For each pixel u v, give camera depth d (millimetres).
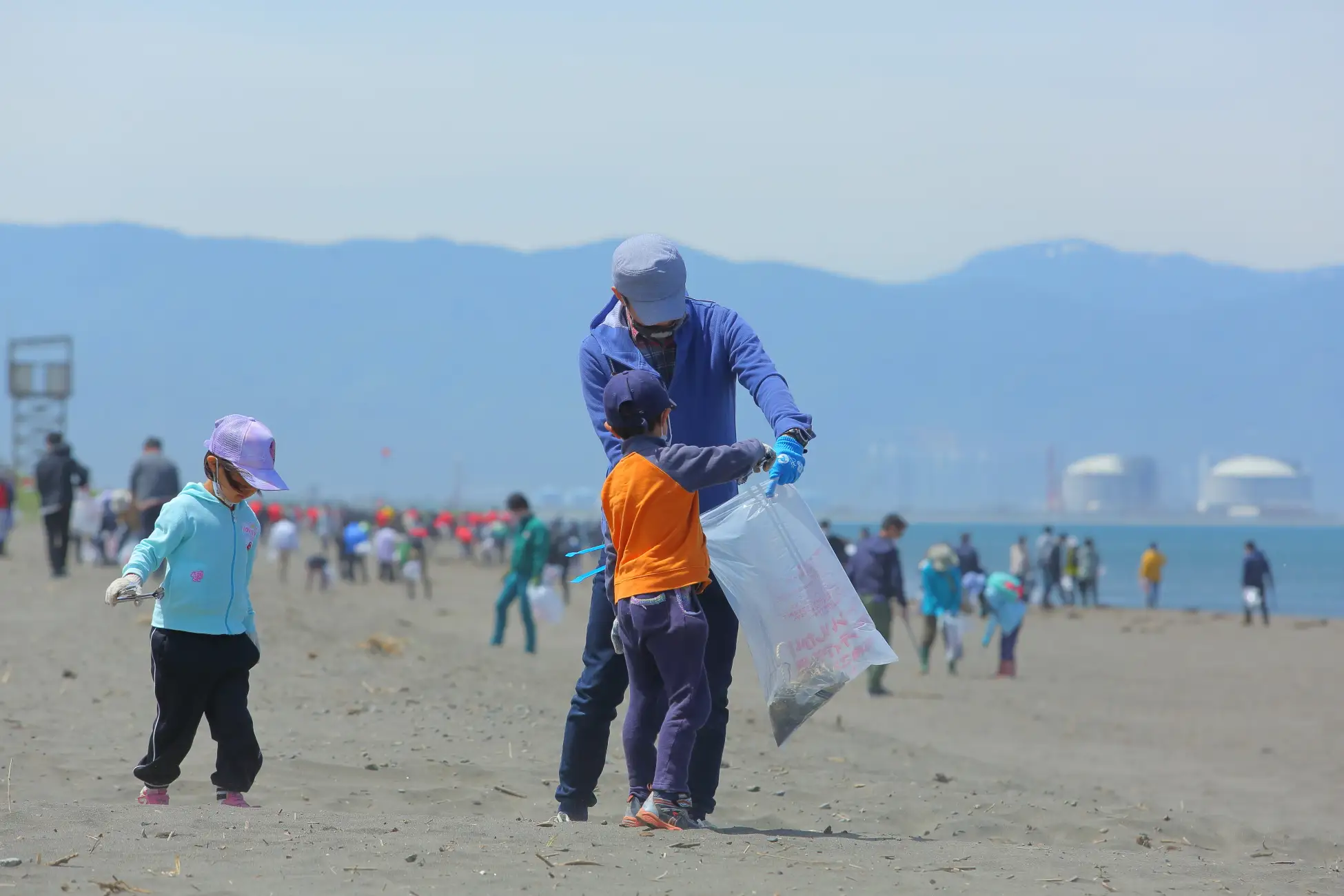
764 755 17812
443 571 104625
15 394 114375
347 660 24609
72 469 40562
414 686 21734
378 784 13883
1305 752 24094
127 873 8070
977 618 66438
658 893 8031
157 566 11070
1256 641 54750
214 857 8625
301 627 29516
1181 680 38438
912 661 43469
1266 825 16391
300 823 10242
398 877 8219
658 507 10094
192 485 11422
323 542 104750
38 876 7867
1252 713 30609
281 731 16766
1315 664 44438
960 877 8977
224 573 11312
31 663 21609
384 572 82000
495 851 9125
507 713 19562
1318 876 10195
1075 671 41281
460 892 7906
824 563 10766
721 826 12312
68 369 115750
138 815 10312
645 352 10891
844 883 8539
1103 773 21234
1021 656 46781
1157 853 11938
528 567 35500
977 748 24078
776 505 10781
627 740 10578
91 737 15570
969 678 38094
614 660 11086
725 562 10789
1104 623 66312
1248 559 65562
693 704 10141
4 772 13172
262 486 11141
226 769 11445
